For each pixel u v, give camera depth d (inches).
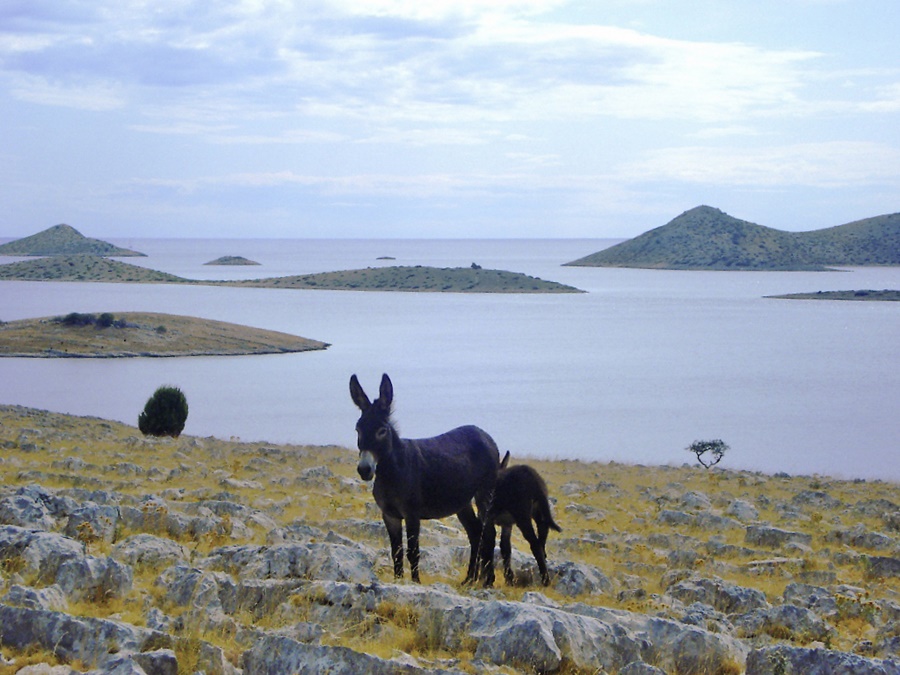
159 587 408.5
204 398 5162.4
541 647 331.0
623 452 3565.5
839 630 467.8
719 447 2684.5
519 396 5634.8
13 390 5157.5
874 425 4633.4
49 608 345.7
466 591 474.6
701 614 449.7
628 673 328.2
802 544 778.2
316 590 387.9
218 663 309.3
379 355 7839.6
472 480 519.2
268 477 1051.3
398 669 301.6
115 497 683.4
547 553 673.6
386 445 474.6
